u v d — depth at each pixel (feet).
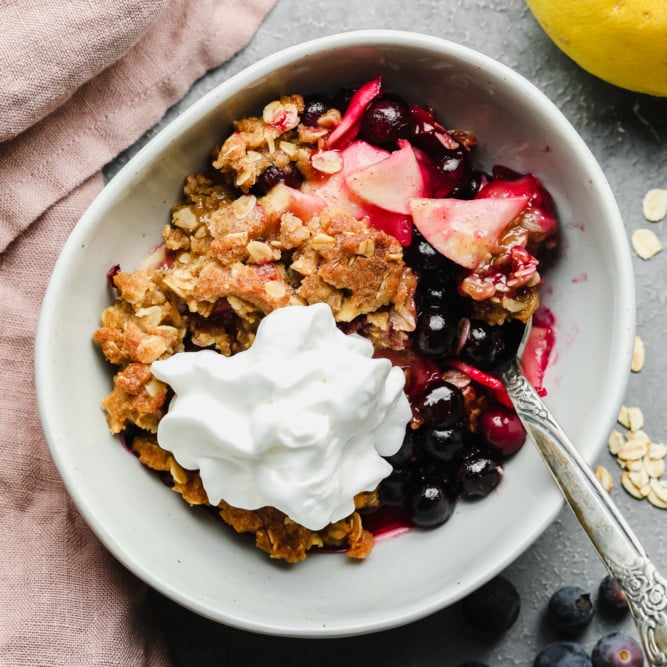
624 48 1.50
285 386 1.39
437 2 1.62
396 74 1.48
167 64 1.59
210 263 1.44
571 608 1.56
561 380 1.49
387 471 1.45
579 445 1.44
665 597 1.34
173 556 1.47
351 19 1.62
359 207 1.46
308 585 1.49
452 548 1.50
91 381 1.46
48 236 1.57
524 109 1.45
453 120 1.51
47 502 1.56
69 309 1.43
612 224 1.43
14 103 1.51
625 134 1.61
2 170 1.55
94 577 1.54
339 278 1.43
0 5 1.51
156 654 1.58
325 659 1.61
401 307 1.45
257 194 1.48
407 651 1.61
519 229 1.47
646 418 1.61
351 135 1.48
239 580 1.48
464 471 1.49
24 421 1.56
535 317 1.51
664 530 1.60
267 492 1.40
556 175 1.47
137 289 1.45
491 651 1.61
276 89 1.46
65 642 1.52
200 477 1.46
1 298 1.56
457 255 1.45
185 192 1.48
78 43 1.51
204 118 1.43
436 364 1.49
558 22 1.52
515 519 1.45
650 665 1.34
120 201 1.44
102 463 1.45
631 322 1.43
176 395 1.44
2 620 1.51
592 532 1.39
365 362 1.41
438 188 1.49
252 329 1.45
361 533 1.49
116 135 1.58
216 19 1.59
